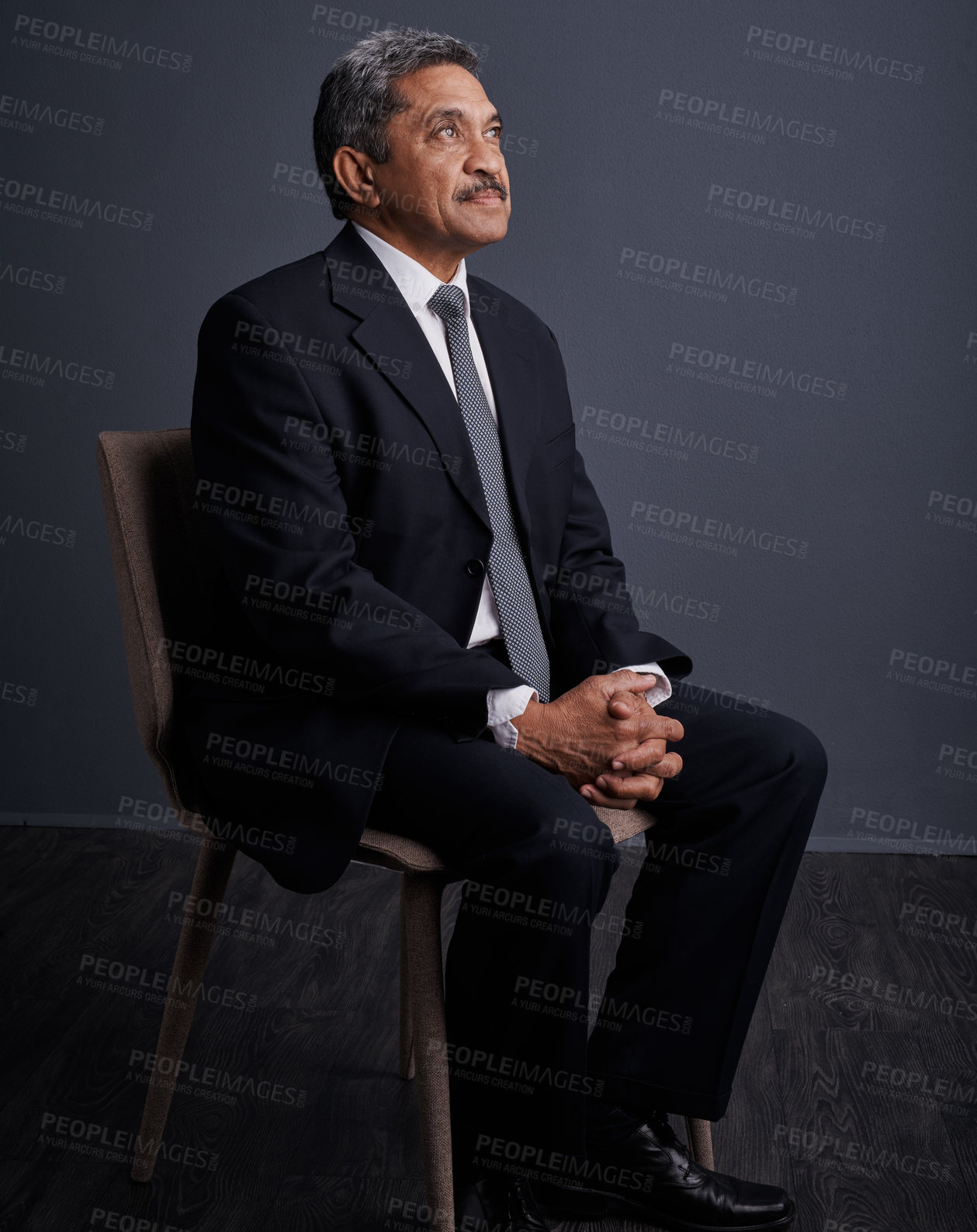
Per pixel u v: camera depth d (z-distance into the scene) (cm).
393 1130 157
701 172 234
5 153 234
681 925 140
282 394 137
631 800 136
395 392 142
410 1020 166
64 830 253
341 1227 137
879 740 253
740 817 140
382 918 218
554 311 240
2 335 239
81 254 237
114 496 137
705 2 229
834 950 212
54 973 192
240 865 238
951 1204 146
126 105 233
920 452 243
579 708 134
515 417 154
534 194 236
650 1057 141
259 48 231
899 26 228
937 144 231
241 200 236
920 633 249
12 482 244
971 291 236
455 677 130
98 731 253
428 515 142
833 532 246
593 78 232
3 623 248
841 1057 178
